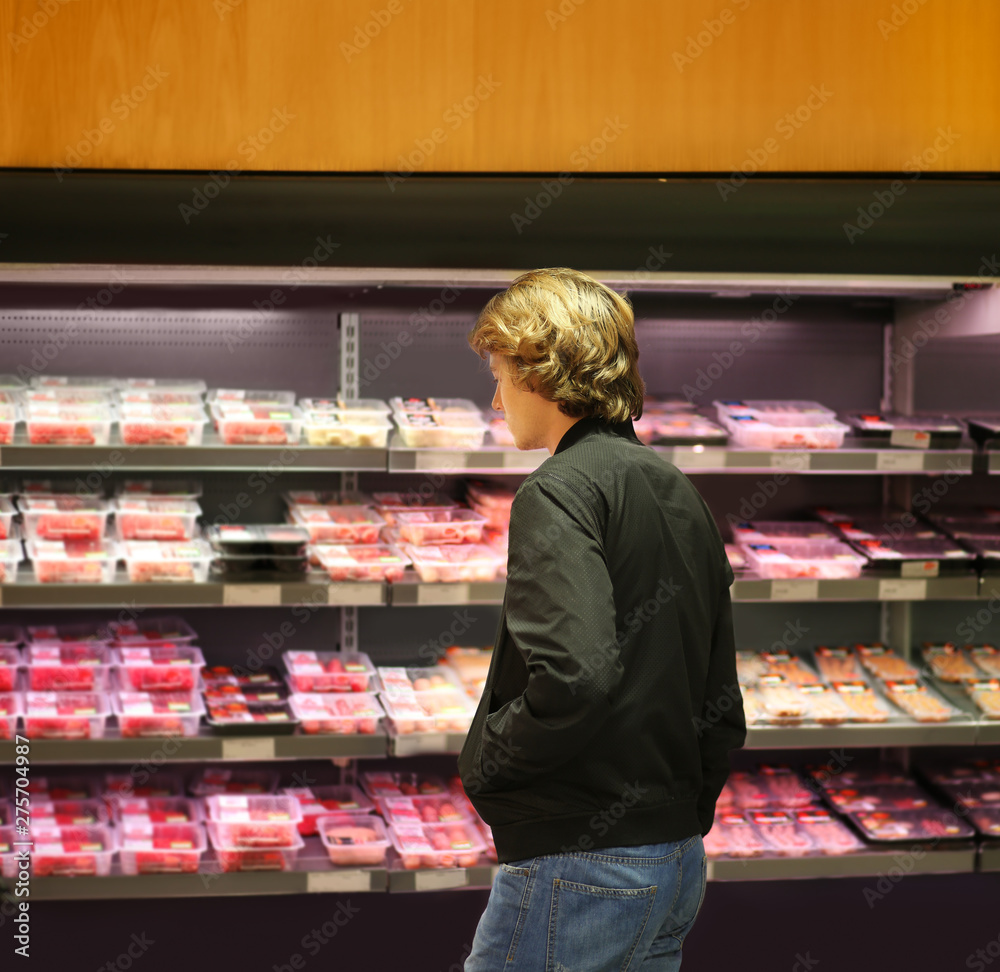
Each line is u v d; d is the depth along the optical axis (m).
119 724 2.71
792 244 2.54
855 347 3.38
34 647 2.88
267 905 2.83
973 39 2.68
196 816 2.90
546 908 1.61
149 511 2.79
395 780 3.20
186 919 2.79
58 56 2.46
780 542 3.07
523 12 2.57
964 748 3.44
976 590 2.96
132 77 2.48
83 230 2.39
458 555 2.86
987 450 2.96
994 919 2.99
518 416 1.73
